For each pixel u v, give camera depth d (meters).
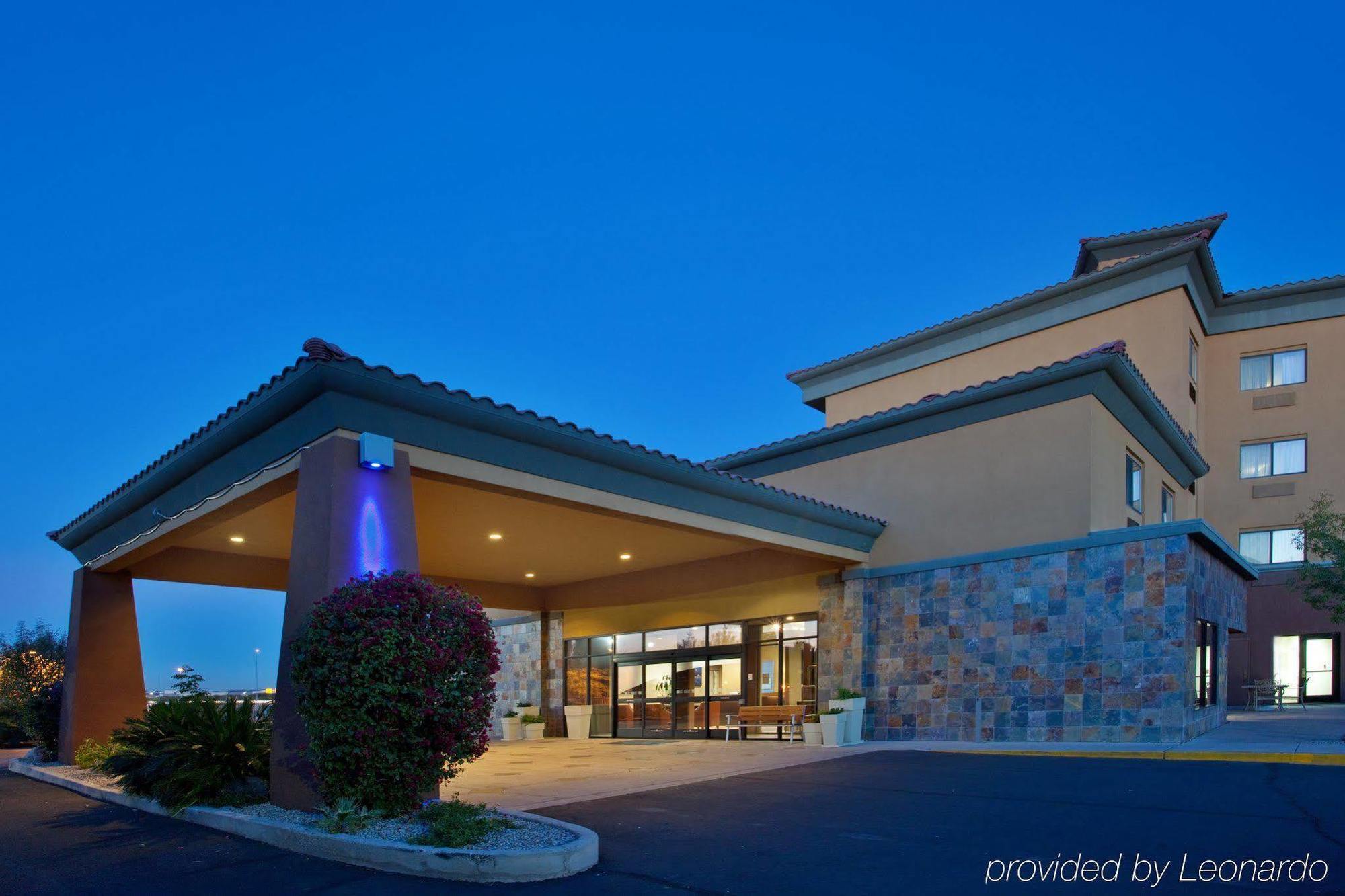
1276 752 11.70
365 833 7.60
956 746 14.74
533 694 24.02
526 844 7.23
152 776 10.22
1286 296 25.77
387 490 9.69
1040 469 15.80
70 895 6.63
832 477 19.14
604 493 12.72
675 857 7.44
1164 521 19.52
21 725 20.16
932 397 17.30
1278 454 25.48
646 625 21.92
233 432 10.73
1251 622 25.08
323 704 8.16
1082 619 14.56
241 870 7.22
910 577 17.06
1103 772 11.24
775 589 19.34
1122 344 15.17
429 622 8.38
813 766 13.14
